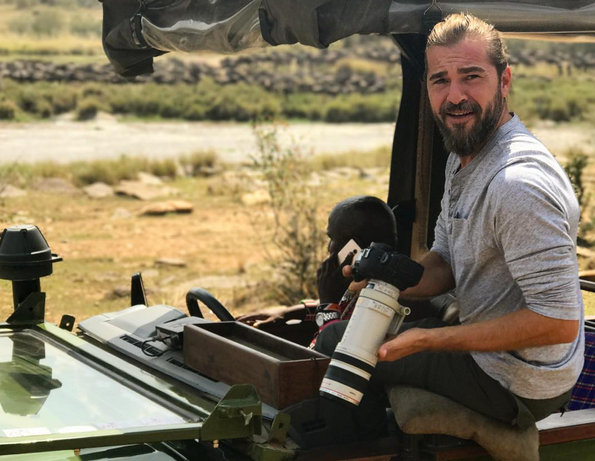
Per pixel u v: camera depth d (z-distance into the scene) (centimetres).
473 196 229
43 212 1407
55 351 278
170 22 327
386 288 212
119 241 1209
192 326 255
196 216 1427
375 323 211
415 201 368
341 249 292
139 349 277
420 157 364
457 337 218
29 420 217
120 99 3400
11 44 4431
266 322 349
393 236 298
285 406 220
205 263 1073
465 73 230
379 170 2012
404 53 350
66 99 3262
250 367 229
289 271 880
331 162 2072
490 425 230
